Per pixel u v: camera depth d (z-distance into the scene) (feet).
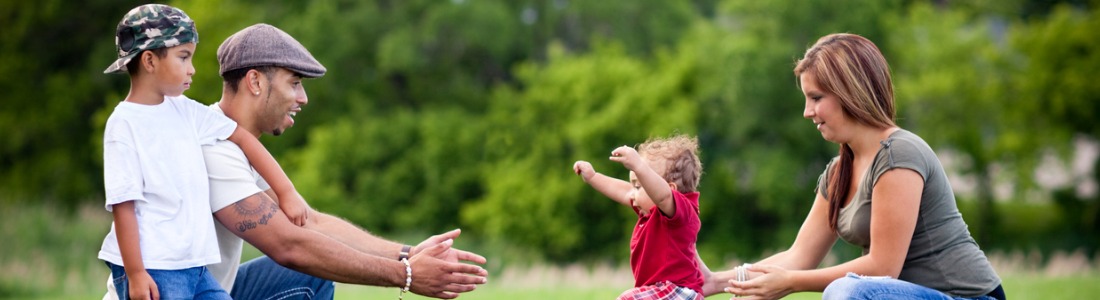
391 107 107.55
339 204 99.09
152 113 14.19
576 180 92.07
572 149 94.94
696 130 91.97
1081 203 98.32
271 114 15.29
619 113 90.27
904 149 14.70
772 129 90.74
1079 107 91.20
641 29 108.99
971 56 92.89
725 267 89.04
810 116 15.39
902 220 14.58
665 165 15.87
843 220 15.70
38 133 109.40
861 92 14.88
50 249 67.21
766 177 88.63
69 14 110.32
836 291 14.49
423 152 102.37
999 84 91.86
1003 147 92.68
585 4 106.63
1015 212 101.55
